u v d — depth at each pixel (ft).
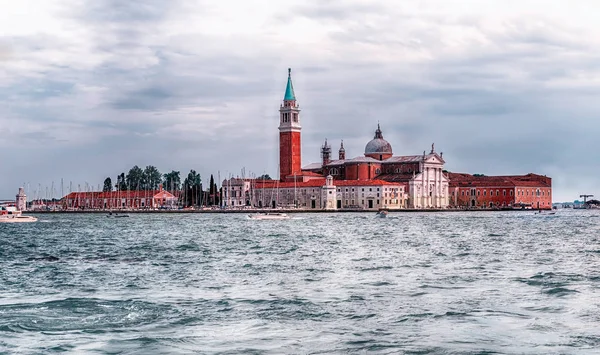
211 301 184.65
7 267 276.62
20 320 158.61
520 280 223.92
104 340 141.08
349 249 370.53
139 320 159.94
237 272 253.85
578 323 155.53
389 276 238.27
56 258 318.04
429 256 321.32
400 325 154.81
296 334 146.82
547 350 133.49
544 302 181.27
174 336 144.87
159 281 228.22
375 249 369.30
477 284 215.72
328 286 213.66
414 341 140.46
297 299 187.62
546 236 494.59
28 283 225.15
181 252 356.59
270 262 293.64
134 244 430.20
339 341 140.97
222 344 138.82
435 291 201.46
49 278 237.86
